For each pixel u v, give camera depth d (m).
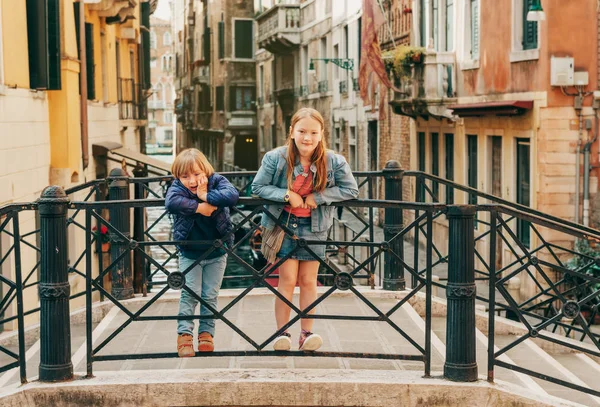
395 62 20.47
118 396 5.02
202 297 5.38
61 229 5.02
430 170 21.80
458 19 19.16
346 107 29.84
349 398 5.07
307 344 5.11
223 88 50.75
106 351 6.00
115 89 21.91
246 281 21.03
